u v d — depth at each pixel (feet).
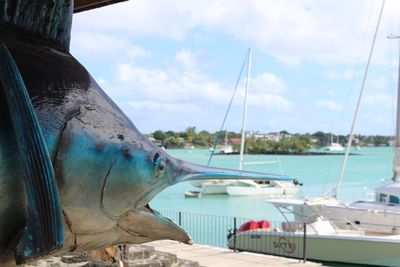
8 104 5.43
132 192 6.65
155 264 24.09
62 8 6.67
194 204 97.66
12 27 6.23
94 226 6.46
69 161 6.02
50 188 5.47
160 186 7.04
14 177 5.54
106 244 6.93
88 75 6.74
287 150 257.75
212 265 32.24
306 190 134.92
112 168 6.40
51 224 5.42
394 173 55.72
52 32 6.56
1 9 6.17
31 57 6.15
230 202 99.50
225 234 58.80
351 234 48.29
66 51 6.72
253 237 47.37
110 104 6.76
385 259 45.85
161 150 7.11
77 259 20.12
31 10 6.36
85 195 6.22
